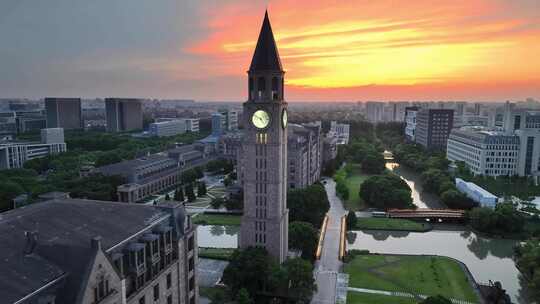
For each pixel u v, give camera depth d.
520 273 128.25
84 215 72.75
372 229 169.62
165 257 77.69
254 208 120.75
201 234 162.38
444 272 123.25
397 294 108.69
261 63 116.25
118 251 65.56
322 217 167.38
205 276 119.62
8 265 52.38
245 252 108.88
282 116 118.81
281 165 119.75
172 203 87.00
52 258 56.66
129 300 66.00
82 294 52.91
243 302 92.38
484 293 109.50
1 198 169.38
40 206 74.31
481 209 168.88
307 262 105.19
